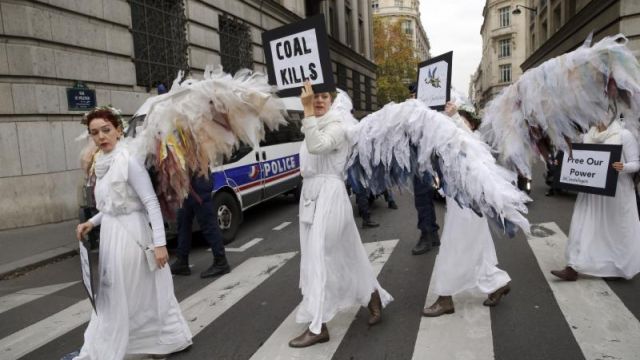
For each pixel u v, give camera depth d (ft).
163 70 38.24
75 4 30.01
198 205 17.30
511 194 10.70
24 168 27.55
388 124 11.11
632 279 14.42
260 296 15.06
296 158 31.48
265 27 56.85
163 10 38.42
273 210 31.55
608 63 12.19
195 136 10.19
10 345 12.57
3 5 26.66
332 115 11.21
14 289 17.89
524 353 10.32
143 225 10.39
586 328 11.33
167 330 10.75
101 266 10.07
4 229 26.86
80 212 19.44
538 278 15.02
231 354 11.07
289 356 10.79
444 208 27.66
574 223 14.58
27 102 27.50
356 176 11.71
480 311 12.64
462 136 11.04
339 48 94.94
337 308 11.33
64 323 13.94
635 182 14.11
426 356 10.42
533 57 99.19
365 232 23.03
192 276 17.81
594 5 51.01
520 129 13.60
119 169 9.97
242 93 10.34
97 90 31.48
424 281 15.49
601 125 14.42
